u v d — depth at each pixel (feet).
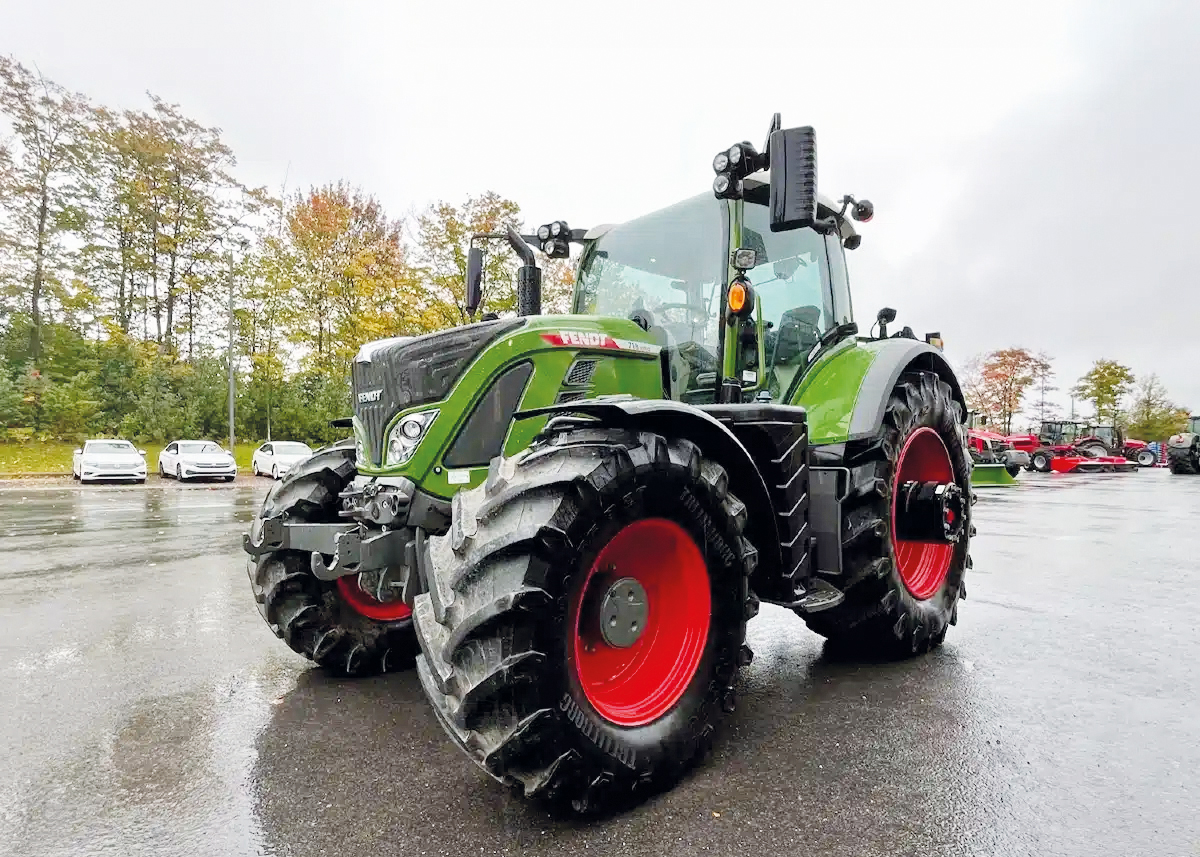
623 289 12.89
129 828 6.96
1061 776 7.86
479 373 9.41
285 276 84.69
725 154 10.07
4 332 102.83
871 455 11.55
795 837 6.69
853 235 14.90
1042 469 88.84
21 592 18.12
